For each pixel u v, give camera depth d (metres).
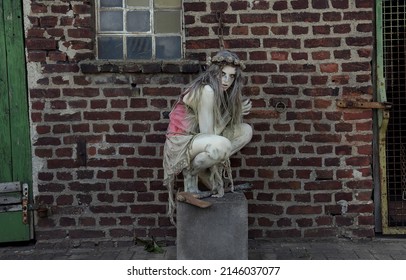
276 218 4.79
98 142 4.75
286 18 4.68
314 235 4.80
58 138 4.73
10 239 4.79
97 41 4.88
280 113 4.73
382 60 4.80
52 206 4.76
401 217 4.92
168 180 4.23
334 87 4.71
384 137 4.84
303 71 4.71
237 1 4.68
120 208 4.78
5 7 4.70
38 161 4.73
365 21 4.68
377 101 4.81
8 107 4.75
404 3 4.82
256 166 4.76
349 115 4.73
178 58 4.89
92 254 4.60
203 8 4.69
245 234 3.99
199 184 4.36
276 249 4.62
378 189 4.91
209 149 3.90
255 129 4.74
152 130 4.75
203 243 3.98
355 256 4.44
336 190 4.77
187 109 4.12
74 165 4.75
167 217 4.79
